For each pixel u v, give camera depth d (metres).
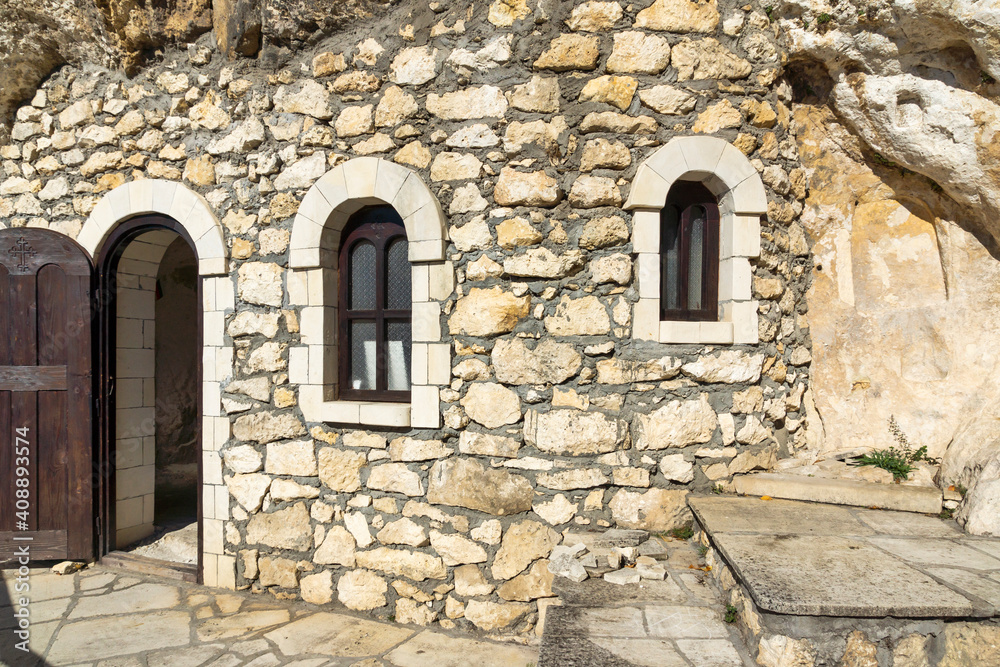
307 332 3.66
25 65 4.23
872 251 3.63
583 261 3.28
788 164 3.63
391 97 3.49
